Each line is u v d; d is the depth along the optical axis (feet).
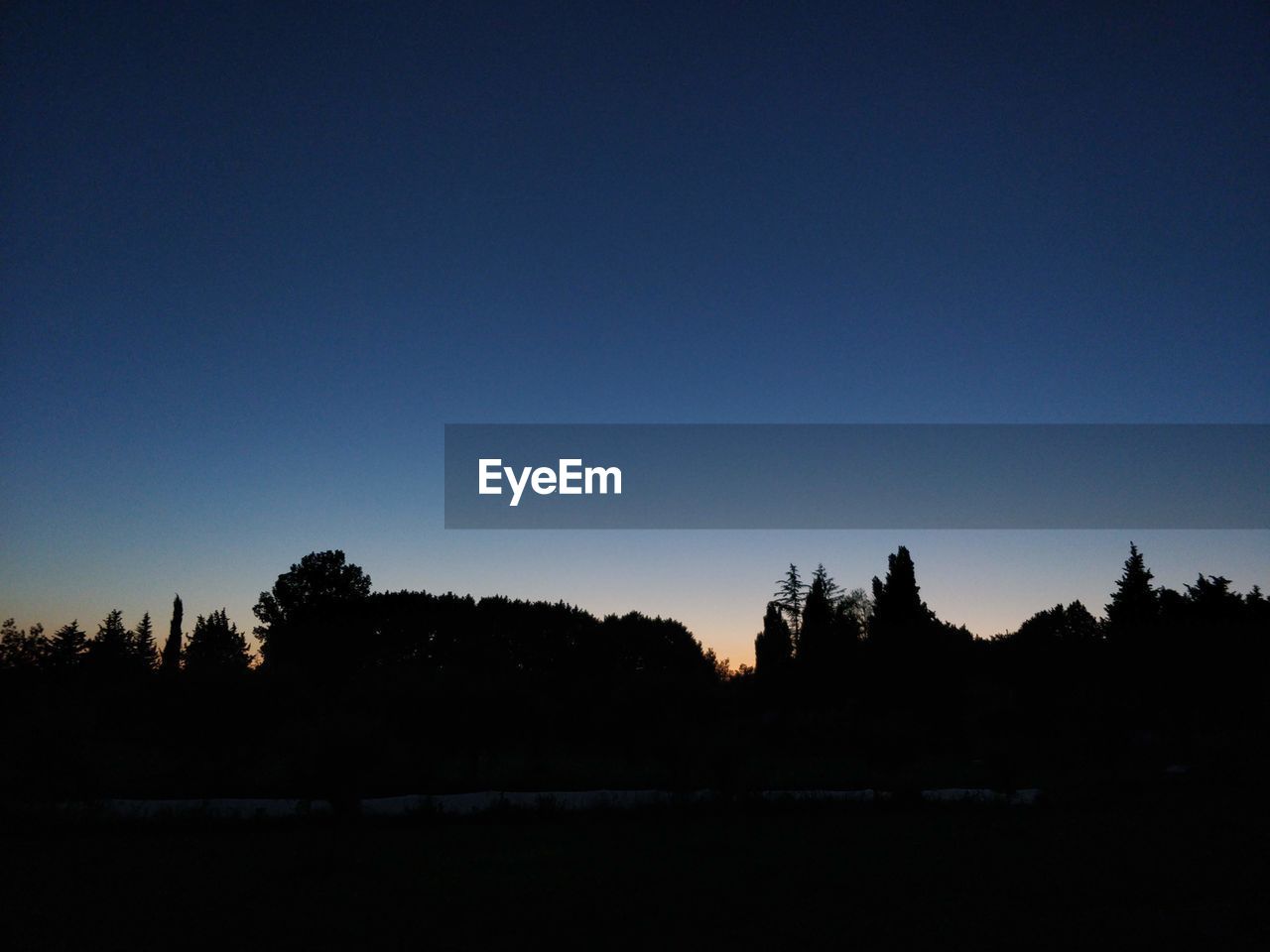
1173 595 155.94
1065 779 86.53
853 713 137.39
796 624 213.87
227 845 49.49
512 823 59.26
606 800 69.97
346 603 183.93
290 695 81.76
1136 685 118.42
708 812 64.08
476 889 38.73
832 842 51.93
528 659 177.06
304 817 55.88
